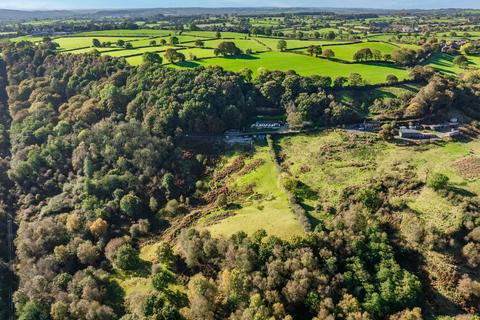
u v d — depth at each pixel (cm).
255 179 9762
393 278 6159
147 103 12325
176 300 6875
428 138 10338
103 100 12875
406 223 7162
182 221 8981
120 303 7181
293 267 6359
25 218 9938
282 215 8019
